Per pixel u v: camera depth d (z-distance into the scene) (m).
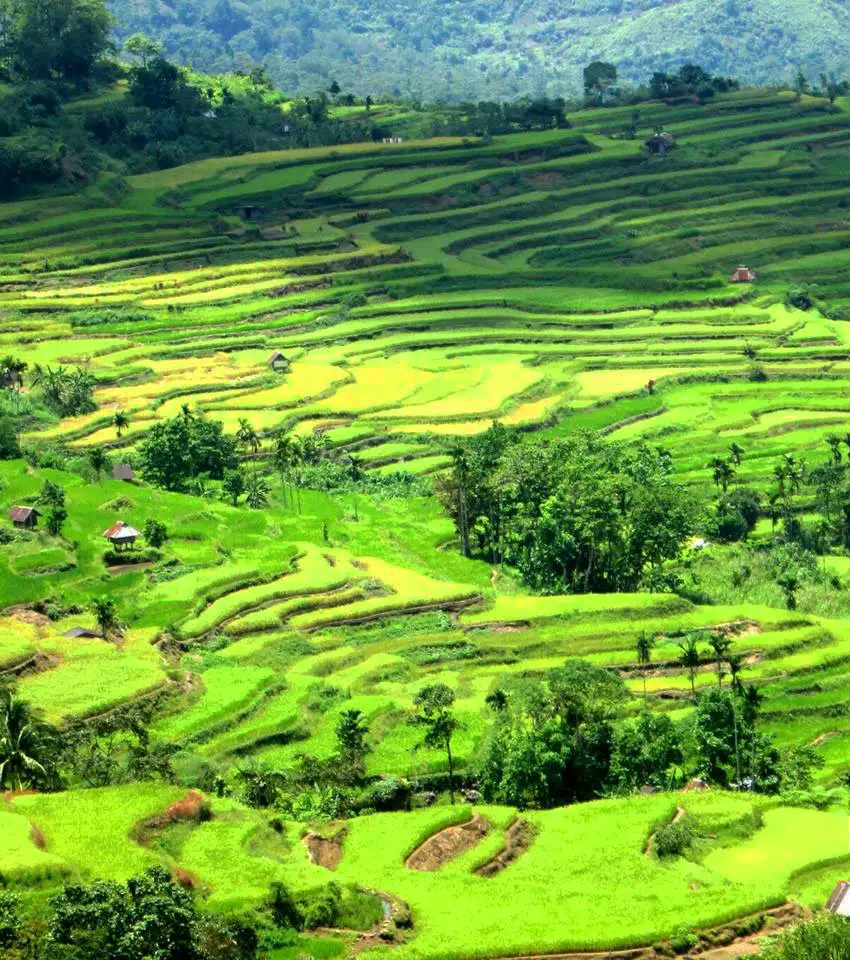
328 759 181.75
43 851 133.25
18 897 123.19
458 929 130.88
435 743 175.62
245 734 189.12
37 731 160.12
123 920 115.75
